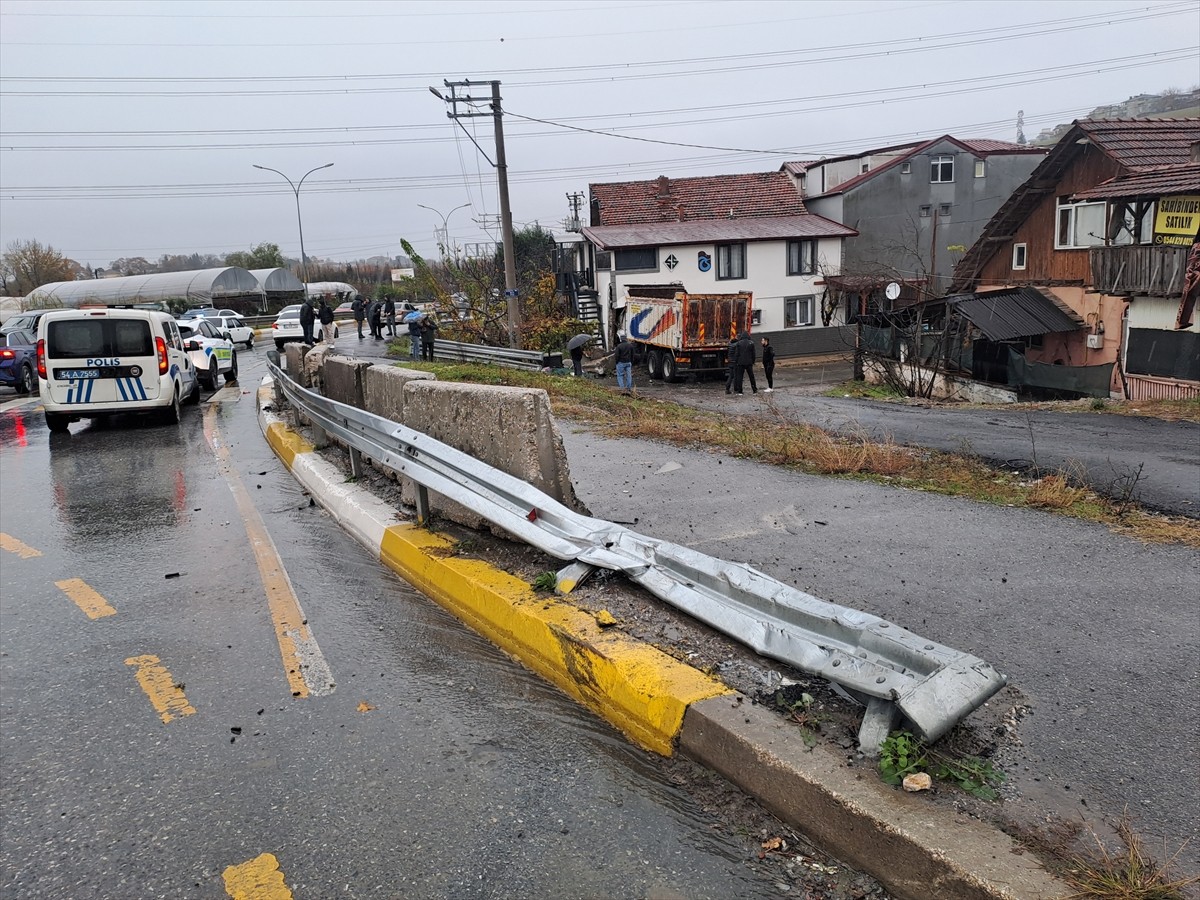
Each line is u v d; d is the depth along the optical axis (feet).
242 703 13.35
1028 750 9.84
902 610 14.28
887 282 131.34
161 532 24.11
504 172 98.07
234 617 17.12
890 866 8.34
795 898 8.44
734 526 19.88
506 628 14.97
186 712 13.12
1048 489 21.77
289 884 9.05
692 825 9.75
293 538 22.77
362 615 16.97
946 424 43.50
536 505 16.69
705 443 31.53
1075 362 81.66
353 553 21.22
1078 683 11.48
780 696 10.94
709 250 135.23
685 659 12.28
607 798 10.37
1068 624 13.47
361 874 9.16
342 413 26.21
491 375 63.31
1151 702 10.90
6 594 19.34
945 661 9.63
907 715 9.12
